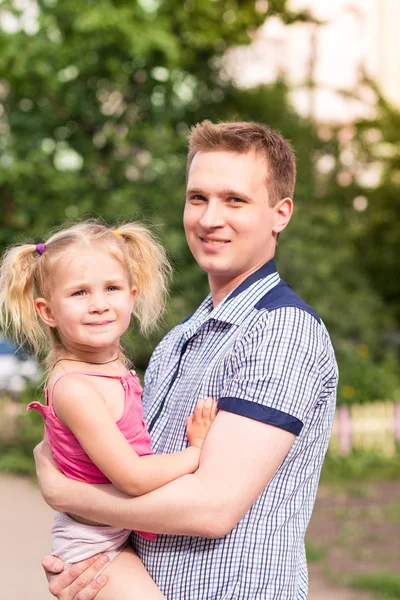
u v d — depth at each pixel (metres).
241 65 12.88
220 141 2.52
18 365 10.66
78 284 2.42
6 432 10.59
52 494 2.39
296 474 2.39
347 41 18.59
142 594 2.35
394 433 10.44
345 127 13.75
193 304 10.53
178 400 2.52
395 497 8.92
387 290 13.80
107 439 2.27
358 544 7.30
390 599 5.91
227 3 11.96
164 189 11.02
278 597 2.33
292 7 14.67
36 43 10.92
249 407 2.26
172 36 11.22
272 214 2.58
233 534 2.31
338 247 12.48
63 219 10.87
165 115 11.72
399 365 12.50
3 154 11.23
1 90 11.52
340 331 11.57
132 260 2.61
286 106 12.95
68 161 11.97
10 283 2.56
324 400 2.40
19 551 7.07
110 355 2.52
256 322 2.42
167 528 2.22
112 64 11.08
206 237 2.54
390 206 13.86
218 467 2.23
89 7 10.88
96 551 2.44
